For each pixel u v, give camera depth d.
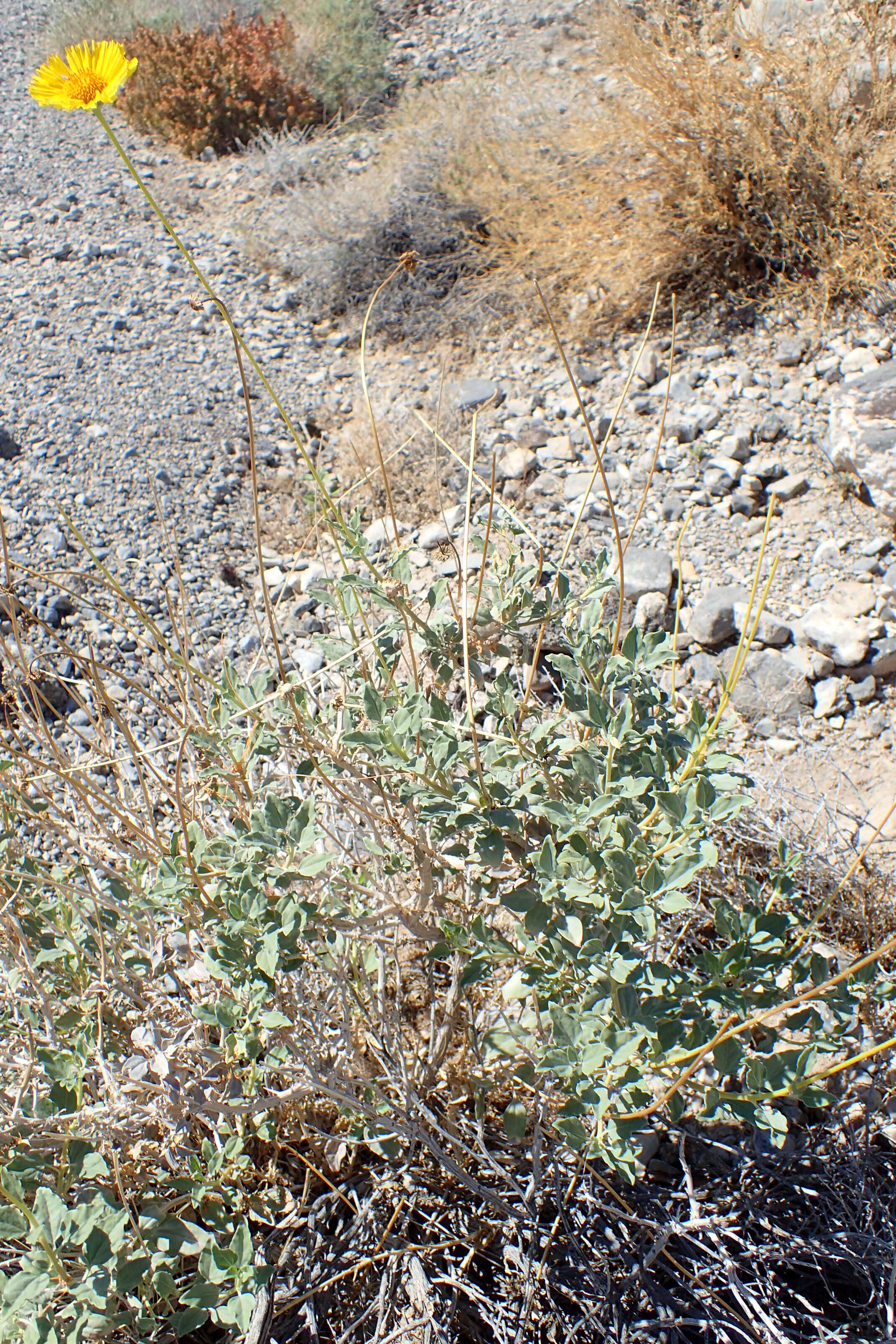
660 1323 1.73
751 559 3.75
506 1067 1.96
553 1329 1.74
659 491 4.05
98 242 6.09
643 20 6.17
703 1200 1.92
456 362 4.94
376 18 8.12
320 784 1.95
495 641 1.89
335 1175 1.98
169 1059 1.74
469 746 1.61
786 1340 1.67
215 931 1.71
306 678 1.81
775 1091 1.50
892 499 3.70
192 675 2.13
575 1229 1.86
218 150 7.21
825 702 3.33
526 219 5.30
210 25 7.92
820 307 4.58
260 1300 1.68
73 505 4.20
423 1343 1.70
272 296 5.65
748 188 4.68
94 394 4.84
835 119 4.75
